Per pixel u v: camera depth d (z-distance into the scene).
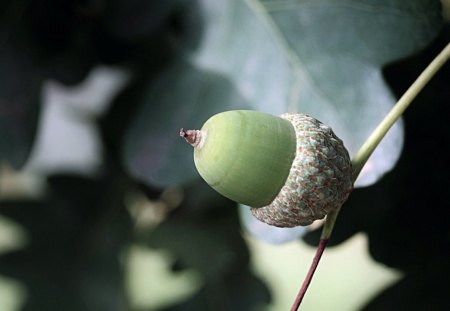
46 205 0.30
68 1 0.26
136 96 0.25
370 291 0.33
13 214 0.30
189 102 0.23
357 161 0.17
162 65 0.24
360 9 0.21
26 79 0.26
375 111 0.21
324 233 0.17
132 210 0.28
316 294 0.35
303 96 0.21
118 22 0.25
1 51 0.26
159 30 0.24
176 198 0.28
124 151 0.23
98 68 0.26
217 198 0.27
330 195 0.17
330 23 0.21
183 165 0.23
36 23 0.26
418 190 0.22
